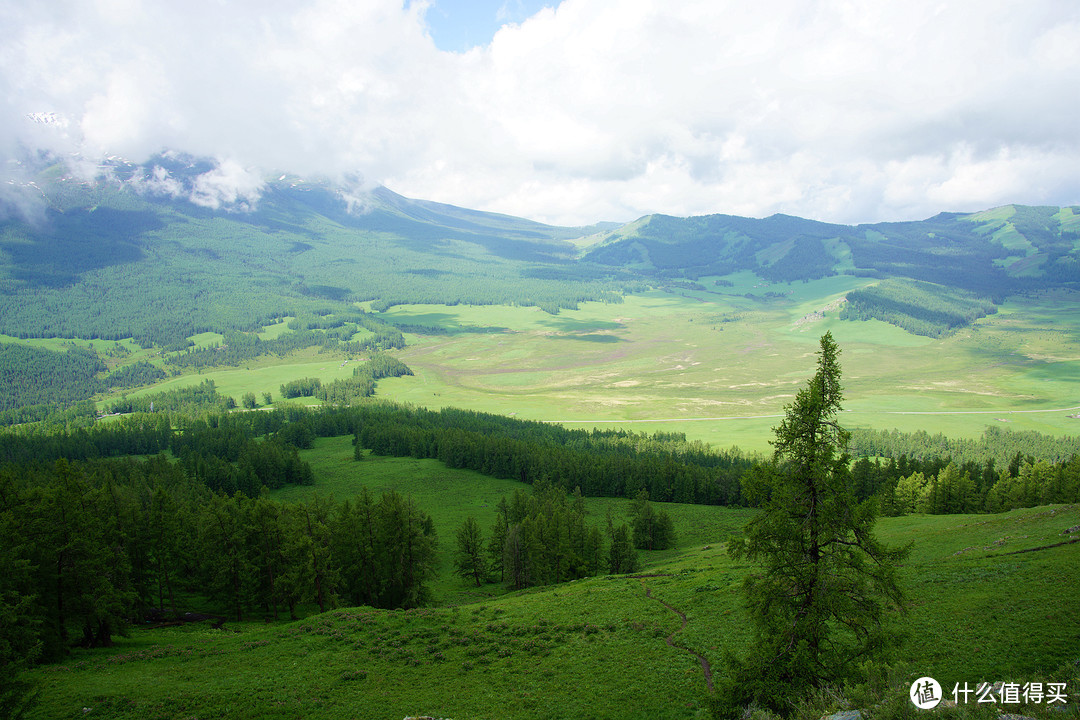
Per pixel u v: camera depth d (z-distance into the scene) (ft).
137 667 152.87
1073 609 116.26
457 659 151.94
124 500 235.81
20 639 126.82
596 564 308.40
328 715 122.11
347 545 241.96
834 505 84.02
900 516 352.90
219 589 229.66
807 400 86.89
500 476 590.55
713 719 87.92
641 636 156.56
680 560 300.20
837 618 81.87
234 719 121.39
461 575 323.57
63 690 135.54
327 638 170.60
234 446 649.20
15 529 159.53
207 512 251.19
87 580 169.58
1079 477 314.76
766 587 88.17
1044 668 94.38
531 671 141.08
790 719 75.92
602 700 121.60
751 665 86.12
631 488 526.16
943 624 121.08
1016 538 191.83
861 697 71.10
